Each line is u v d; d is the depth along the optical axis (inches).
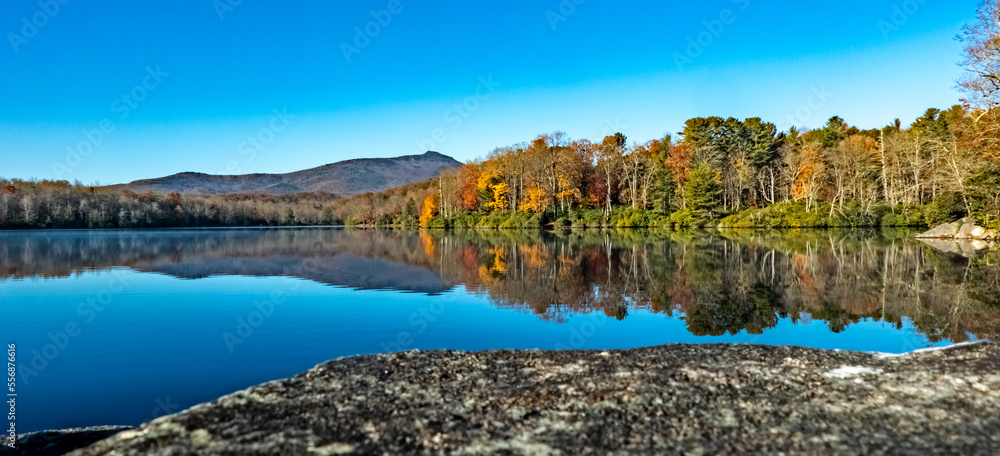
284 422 182.9
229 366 351.6
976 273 733.9
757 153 2694.4
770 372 235.0
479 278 774.5
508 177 3078.2
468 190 3371.1
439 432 176.2
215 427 177.6
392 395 209.8
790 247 1243.8
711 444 165.5
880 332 416.2
